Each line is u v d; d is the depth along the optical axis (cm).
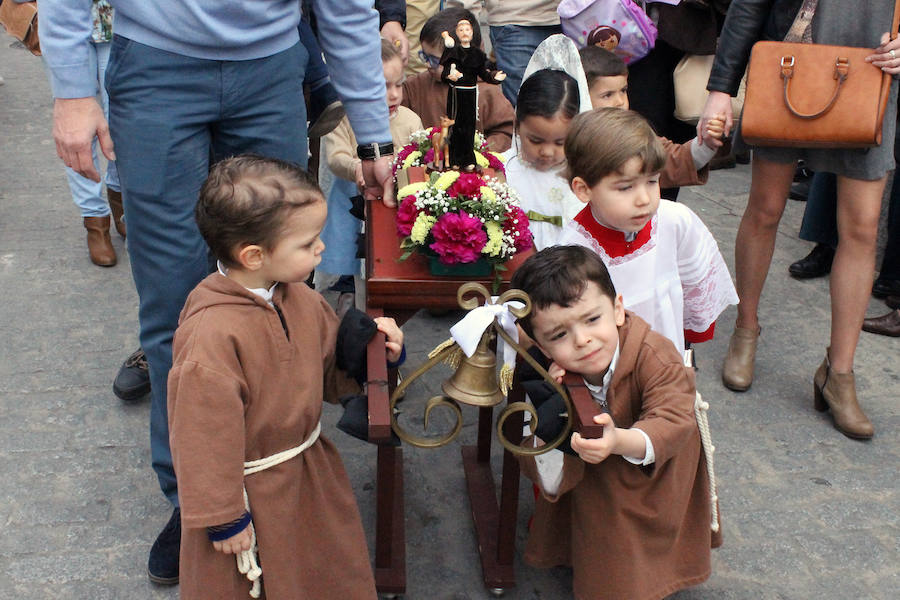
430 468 321
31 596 260
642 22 386
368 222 281
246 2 228
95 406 349
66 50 227
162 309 252
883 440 343
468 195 244
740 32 333
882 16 310
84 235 502
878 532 295
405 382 208
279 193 189
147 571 271
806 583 273
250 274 200
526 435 242
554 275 207
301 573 217
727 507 304
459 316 427
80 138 234
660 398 213
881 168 325
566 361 212
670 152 299
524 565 277
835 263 342
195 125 238
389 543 255
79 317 415
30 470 312
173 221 243
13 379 364
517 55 437
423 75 407
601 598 234
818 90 311
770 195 352
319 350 212
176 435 190
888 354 401
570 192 294
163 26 225
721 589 270
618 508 226
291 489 209
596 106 333
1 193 558
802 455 333
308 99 344
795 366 391
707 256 260
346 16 260
